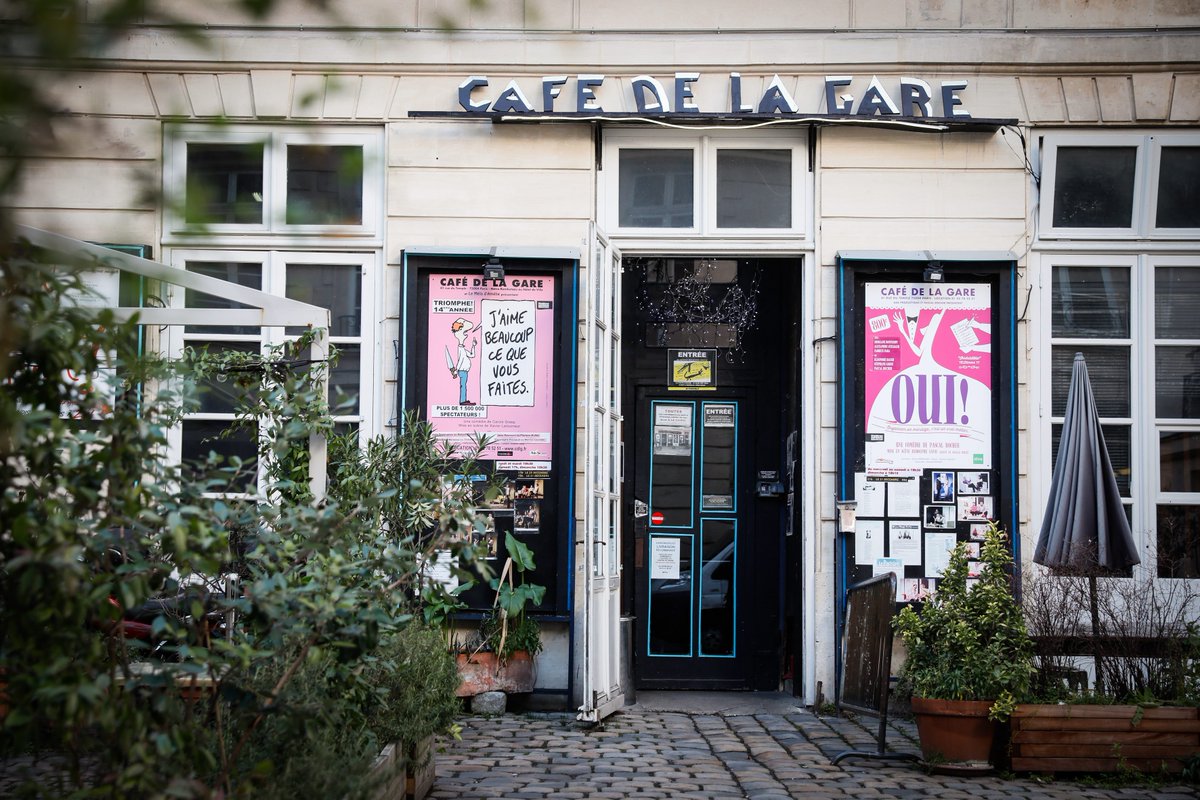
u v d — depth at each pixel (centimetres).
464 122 850
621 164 866
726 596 938
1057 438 850
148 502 349
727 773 632
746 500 943
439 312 834
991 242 853
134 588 332
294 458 607
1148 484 850
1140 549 844
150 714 343
